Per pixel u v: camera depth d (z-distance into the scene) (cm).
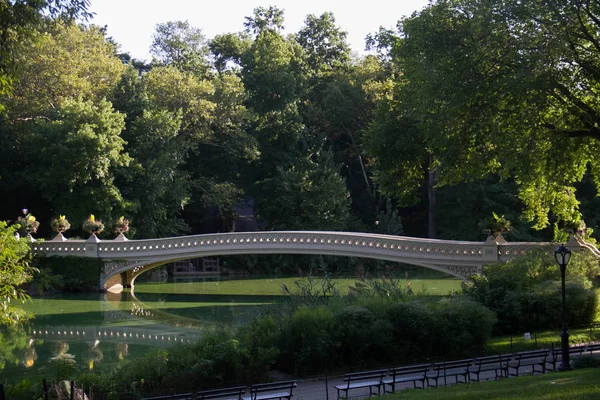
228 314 3347
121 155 4703
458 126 2419
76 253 4312
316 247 3738
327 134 6556
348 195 5753
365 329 1956
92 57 5291
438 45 2455
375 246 3553
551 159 2408
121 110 5222
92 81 5259
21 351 2505
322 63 7025
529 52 2198
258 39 6288
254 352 1841
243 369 1794
